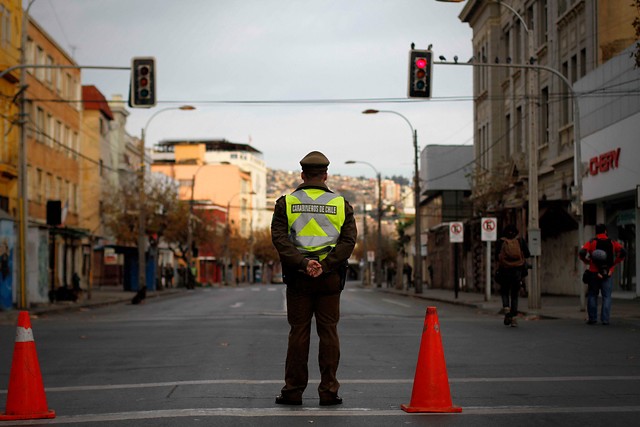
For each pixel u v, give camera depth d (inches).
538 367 650.2
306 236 431.2
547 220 2182.6
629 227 1904.5
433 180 4611.2
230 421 409.1
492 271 2541.8
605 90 1883.6
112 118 4099.4
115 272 4328.3
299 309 447.5
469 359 706.8
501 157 2913.4
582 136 2043.6
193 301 2253.9
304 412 433.1
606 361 690.8
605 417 423.2
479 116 3319.4
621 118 1781.5
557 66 2313.0
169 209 3841.0
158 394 517.7
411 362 694.5
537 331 1012.5
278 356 746.2
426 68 1396.4
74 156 3339.1
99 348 847.7
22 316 434.9
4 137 2379.4
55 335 1026.7
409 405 439.5
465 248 3080.7
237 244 6766.7
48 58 2933.1
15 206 2481.5
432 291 3238.2
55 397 518.0
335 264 430.0
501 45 3036.4
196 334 1008.2
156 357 752.3
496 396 499.2
